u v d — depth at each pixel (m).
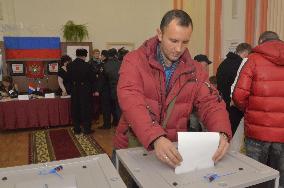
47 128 4.70
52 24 6.04
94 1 6.27
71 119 4.69
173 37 0.97
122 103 1.05
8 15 5.73
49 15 6.00
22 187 0.77
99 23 6.36
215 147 0.90
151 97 1.12
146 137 0.94
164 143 0.89
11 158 3.34
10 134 4.40
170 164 0.87
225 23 4.29
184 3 5.43
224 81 2.66
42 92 4.79
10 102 4.38
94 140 4.00
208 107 1.12
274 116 1.61
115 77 4.34
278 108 1.61
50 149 3.64
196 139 0.87
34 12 5.90
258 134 1.67
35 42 5.73
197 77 1.15
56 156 3.38
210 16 4.63
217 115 1.08
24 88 5.72
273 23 3.45
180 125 1.16
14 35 5.80
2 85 4.76
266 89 1.60
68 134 4.33
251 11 3.77
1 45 5.59
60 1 6.04
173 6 5.94
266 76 1.60
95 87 4.47
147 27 6.70
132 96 1.04
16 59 5.65
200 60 3.13
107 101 4.52
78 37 6.04
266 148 1.67
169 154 0.85
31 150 3.62
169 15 0.99
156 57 1.13
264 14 3.58
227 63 2.68
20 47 5.66
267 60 1.61
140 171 0.87
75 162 0.93
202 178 0.82
